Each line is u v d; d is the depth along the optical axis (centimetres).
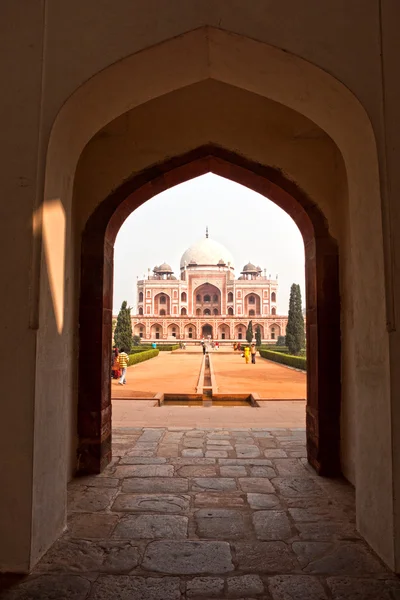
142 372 1360
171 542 220
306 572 193
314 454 338
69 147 235
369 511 218
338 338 332
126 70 226
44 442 208
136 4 221
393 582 185
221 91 342
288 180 342
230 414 567
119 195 343
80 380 331
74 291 334
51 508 216
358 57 213
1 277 200
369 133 213
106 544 218
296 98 251
